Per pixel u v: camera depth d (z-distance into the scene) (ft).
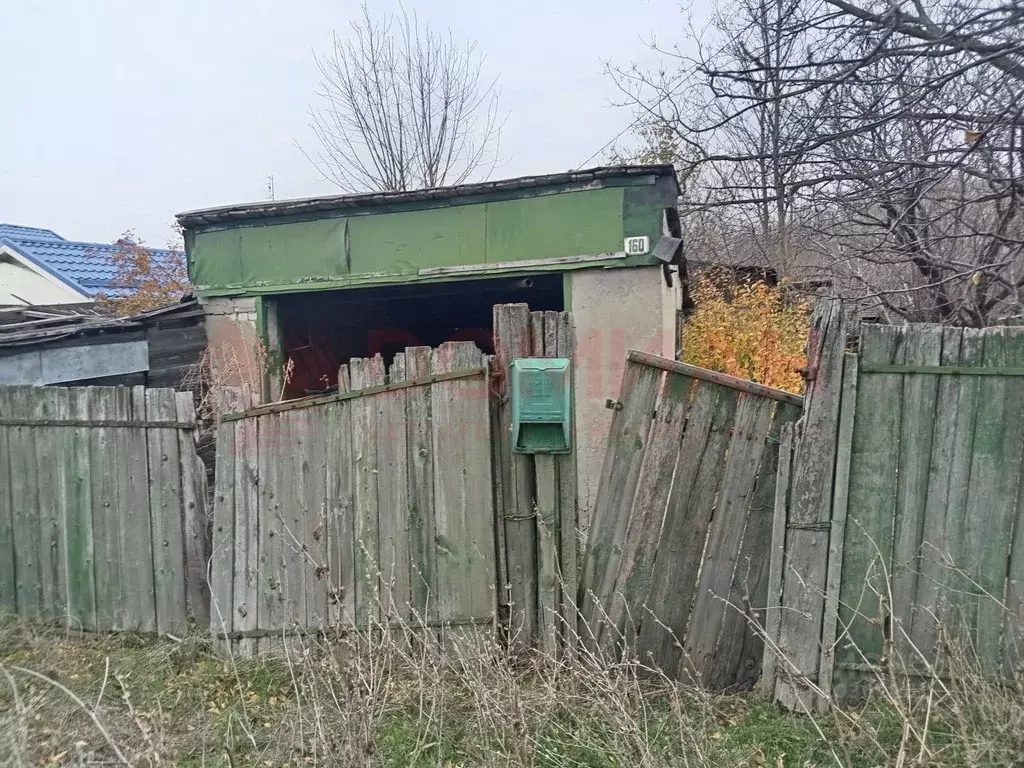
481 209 19.47
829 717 9.15
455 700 9.70
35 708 9.72
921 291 21.27
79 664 11.42
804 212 22.11
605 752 8.31
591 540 10.29
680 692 9.87
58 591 12.74
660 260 18.25
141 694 10.39
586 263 18.81
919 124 16.67
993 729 8.10
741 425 9.89
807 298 29.73
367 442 10.89
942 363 9.07
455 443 10.56
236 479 11.34
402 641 10.77
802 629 9.48
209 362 21.45
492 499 10.52
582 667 9.41
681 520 10.09
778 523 9.55
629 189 18.42
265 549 11.30
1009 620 8.97
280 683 10.55
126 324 19.58
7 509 12.82
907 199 17.15
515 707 8.55
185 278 39.91
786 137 22.53
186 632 12.09
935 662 8.36
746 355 26.35
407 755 8.62
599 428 19.16
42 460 12.62
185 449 12.03
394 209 20.01
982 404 8.97
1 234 47.39
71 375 18.21
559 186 18.81
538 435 9.99
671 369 9.87
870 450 9.32
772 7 20.42
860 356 9.25
